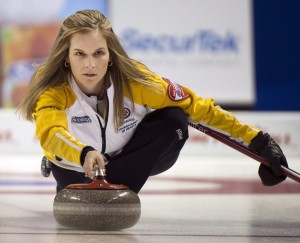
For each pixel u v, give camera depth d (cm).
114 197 754
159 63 2983
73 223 758
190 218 970
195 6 2975
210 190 1485
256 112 3027
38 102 807
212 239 748
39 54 2984
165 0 2969
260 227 864
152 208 1119
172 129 853
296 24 3003
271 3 2997
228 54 2997
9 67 2983
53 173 934
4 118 2809
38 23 2978
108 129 846
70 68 826
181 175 1917
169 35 2978
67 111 823
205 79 2994
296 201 1241
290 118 2798
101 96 836
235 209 1105
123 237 741
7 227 845
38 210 1074
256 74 3017
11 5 2969
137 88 844
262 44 3006
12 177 1839
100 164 747
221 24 2984
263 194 1386
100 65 794
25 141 2812
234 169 2144
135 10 2969
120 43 831
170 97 857
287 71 3017
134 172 863
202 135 2809
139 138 855
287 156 2789
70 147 746
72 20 799
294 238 762
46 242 707
